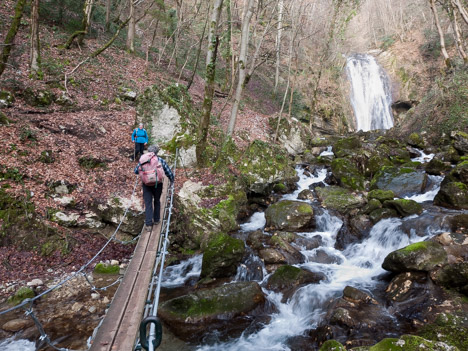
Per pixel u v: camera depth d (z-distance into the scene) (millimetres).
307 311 6492
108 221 9117
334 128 30031
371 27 42969
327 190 13344
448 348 4219
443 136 18125
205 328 6004
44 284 7012
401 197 11789
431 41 32344
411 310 5762
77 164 10320
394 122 30422
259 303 6656
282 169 14664
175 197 10227
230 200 11250
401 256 6766
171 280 8070
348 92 33062
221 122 19062
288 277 7461
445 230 8156
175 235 9766
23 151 9461
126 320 3865
